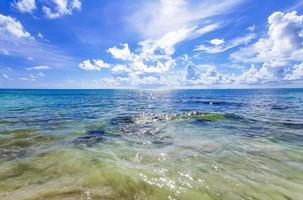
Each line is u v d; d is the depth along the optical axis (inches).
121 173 251.1
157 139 443.5
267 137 460.1
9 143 398.6
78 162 292.2
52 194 205.2
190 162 299.1
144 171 259.8
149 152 346.0
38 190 213.9
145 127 575.5
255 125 606.5
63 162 294.2
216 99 2043.6
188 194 208.1
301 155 337.4
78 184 226.5
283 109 1051.3
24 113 864.9
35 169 270.5
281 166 289.7
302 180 245.6
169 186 223.5
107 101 1838.1
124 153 338.6
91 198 197.5
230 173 262.2
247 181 239.8
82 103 1541.6
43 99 2023.9
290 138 452.4
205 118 711.1
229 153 345.1
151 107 1203.9
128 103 1574.8
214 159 314.7
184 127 576.7
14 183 231.6
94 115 820.6
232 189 219.9
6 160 305.4
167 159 311.0
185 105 1334.9
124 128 560.7
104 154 330.6
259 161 308.7
